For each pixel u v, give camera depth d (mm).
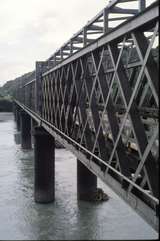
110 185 10344
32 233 19750
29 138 50875
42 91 29250
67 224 21094
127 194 8922
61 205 24516
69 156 42594
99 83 11109
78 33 14961
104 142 11711
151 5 6859
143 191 7496
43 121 26281
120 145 9734
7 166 38031
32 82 40156
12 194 27406
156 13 6723
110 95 10352
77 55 14234
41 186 25109
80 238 19016
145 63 7375
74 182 30094
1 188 29031
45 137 25484
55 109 21453
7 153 47094
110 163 10359
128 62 11500
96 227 20344
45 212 23172
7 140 60812
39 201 25031
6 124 98125
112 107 10461
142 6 8453
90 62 14633
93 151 12320
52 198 25250
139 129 8391
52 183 25344
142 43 7891
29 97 47250
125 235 19328
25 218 22250
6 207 24344
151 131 8742
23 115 52344
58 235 19469
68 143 16844
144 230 19938
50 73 23875
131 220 21531
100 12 11352
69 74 17047
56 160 39906
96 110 12320
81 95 14492
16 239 19000
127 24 8352
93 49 11625
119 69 9211
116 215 22391
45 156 25406
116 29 9172
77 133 15766
